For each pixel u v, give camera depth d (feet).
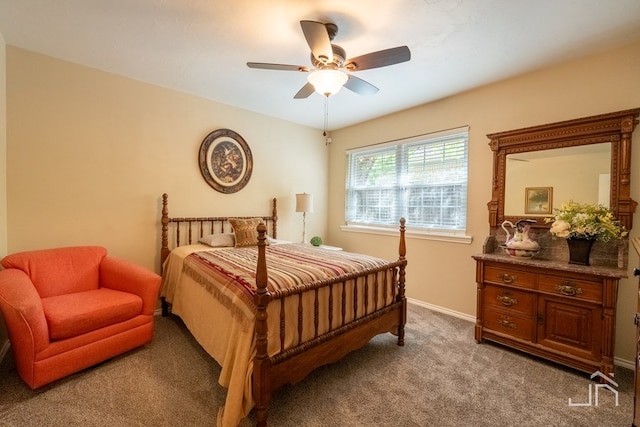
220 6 5.89
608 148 7.29
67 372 6.07
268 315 5.22
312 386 6.22
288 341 5.52
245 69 8.76
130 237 9.61
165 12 6.12
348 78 6.76
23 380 5.78
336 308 6.49
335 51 6.38
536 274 7.31
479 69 8.43
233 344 5.32
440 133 10.74
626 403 5.73
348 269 6.82
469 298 10.07
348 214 14.56
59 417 5.15
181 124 10.55
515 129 8.82
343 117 13.15
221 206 11.69
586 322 6.59
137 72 9.07
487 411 5.49
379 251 13.01
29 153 7.92
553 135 8.10
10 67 7.60
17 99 7.72
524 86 8.76
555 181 8.13
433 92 10.12
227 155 11.71
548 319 7.15
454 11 5.92
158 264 10.19
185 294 8.27
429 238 11.12
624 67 7.18
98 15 6.26
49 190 8.23
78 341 6.23
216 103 11.39
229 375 5.28
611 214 6.88
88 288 7.95
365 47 7.31
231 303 5.65
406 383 6.35
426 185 11.41
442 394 5.98
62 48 7.72
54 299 6.98
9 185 7.66
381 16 6.10
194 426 5.00
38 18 6.40
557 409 5.56
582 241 7.12
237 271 6.46
